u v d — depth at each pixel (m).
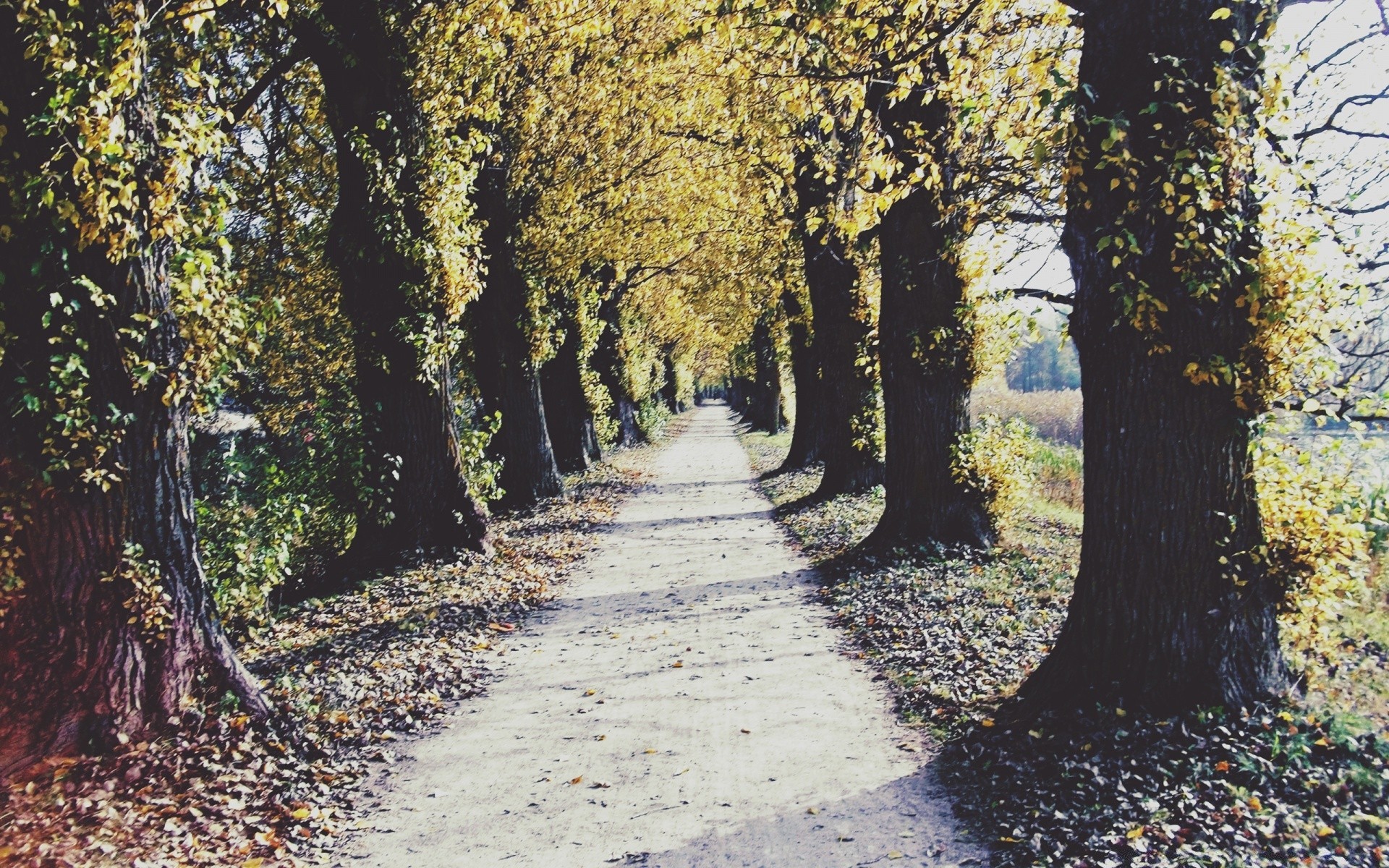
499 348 19.48
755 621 9.86
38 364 5.26
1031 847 4.48
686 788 5.68
